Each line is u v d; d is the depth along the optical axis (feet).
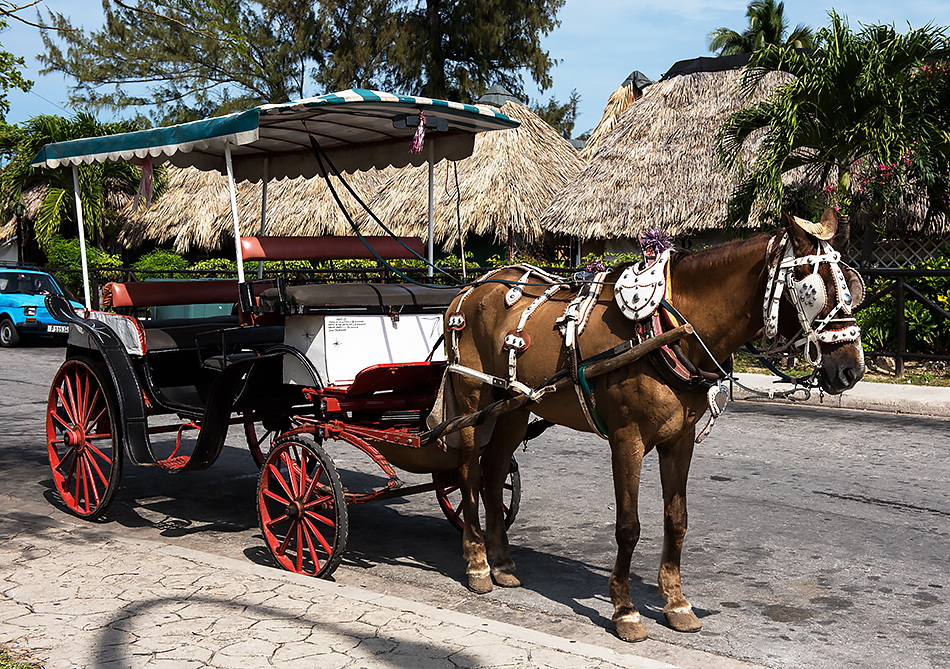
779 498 23.59
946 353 43.93
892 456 28.43
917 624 15.57
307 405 21.58
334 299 18.99
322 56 120.88
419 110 20.43
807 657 14.26
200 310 32.71
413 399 19.79
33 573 16.65
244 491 25.52
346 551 20.10
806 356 13.24
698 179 58.03
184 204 75.41
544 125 79.71
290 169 26.45
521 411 17.85
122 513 23.17
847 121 42.98
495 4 118.01
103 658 12.76
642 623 15.02
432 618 14.44
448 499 23.81
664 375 14.20
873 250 54.03
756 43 112.78
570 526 21.62
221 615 14.48
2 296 63.31
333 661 12.75
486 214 63.41
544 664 12.73
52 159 23.95
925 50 42.19
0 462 28.55
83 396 23.13
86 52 91.35
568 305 15.97
